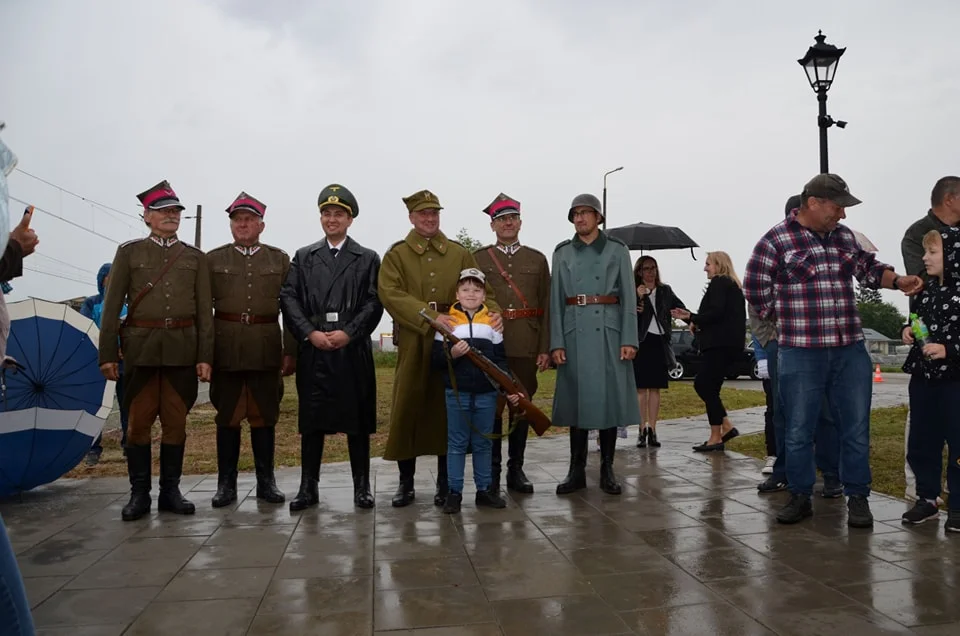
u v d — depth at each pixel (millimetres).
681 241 9344
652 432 7746
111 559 3994
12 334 5285
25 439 5336
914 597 3248
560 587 3449
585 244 5719
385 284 5238
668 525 4535
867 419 4461
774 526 4477
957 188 4430
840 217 4512
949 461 4258
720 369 7270
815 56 8641
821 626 2949
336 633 2969
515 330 5738
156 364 4996
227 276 5359
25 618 1935
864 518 4387
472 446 5148
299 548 4152
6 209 1876
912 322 4375
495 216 5867
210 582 3598
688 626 2973
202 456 7535
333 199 5332
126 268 5086
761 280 4719
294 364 5723
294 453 7781
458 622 3055
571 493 5535
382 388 16781
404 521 4754
